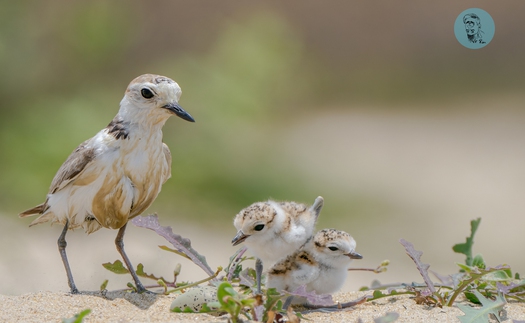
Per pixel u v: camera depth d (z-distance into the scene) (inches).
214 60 785.6
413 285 243.3
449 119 1018.1
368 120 1001.5
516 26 1326.3
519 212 608.1
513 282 227.6
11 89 737.6
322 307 223.0
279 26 896.3
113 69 890.7
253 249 232.5
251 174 647.1
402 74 1245.7
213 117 698.2
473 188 688.4
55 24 836.6
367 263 478.0
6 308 211.5
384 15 1334.9
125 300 225.5
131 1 1011.3
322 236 225.6
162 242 459.5
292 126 888.3
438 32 1331.2
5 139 620.1
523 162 781.3
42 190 578.6
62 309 212.7
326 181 679.7
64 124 652.1
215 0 1114.1
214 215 576.1
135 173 237.9
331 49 1278.3
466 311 205.0
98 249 438.9
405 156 808.3
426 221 586.6
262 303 190.5
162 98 235.1
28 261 402.9
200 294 212.5
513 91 1163.9
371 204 627.2
